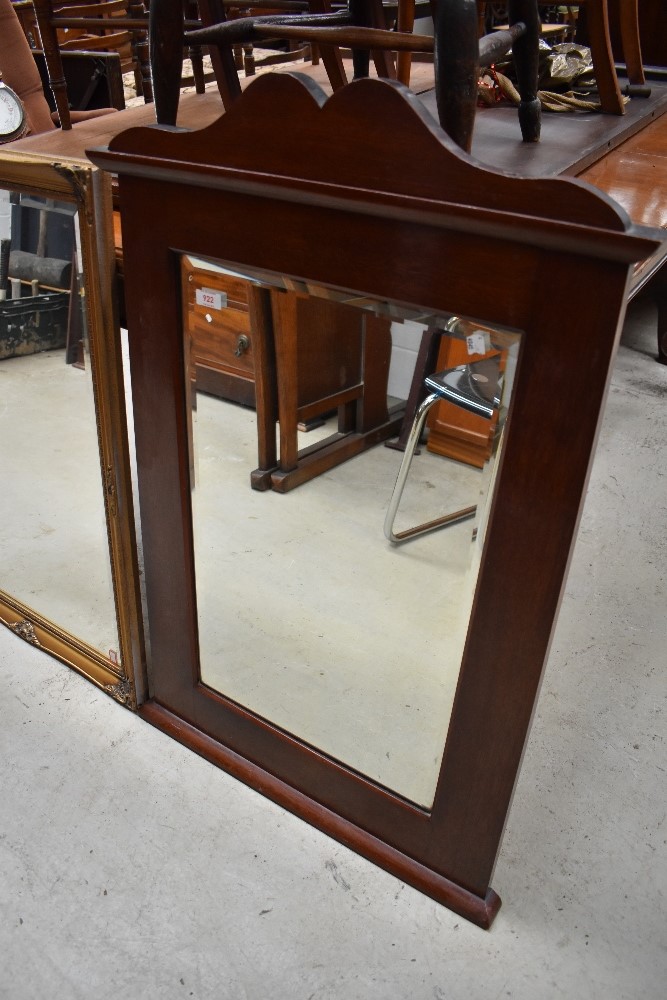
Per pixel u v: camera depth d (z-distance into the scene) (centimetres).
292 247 90
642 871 123
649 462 240
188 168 90
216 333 103
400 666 110
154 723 142
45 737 140
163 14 90
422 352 90
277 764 131
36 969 107
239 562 120
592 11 152
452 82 76
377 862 122
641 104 182
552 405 80
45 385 129
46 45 164
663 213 107
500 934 113
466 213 74
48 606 153
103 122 182
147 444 116
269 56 272
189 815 128
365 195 79
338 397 97
